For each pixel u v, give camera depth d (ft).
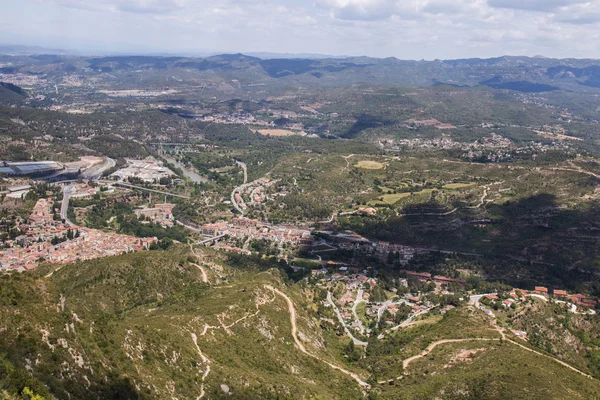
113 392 542.16
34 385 478.59
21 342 518.37
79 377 530.68
